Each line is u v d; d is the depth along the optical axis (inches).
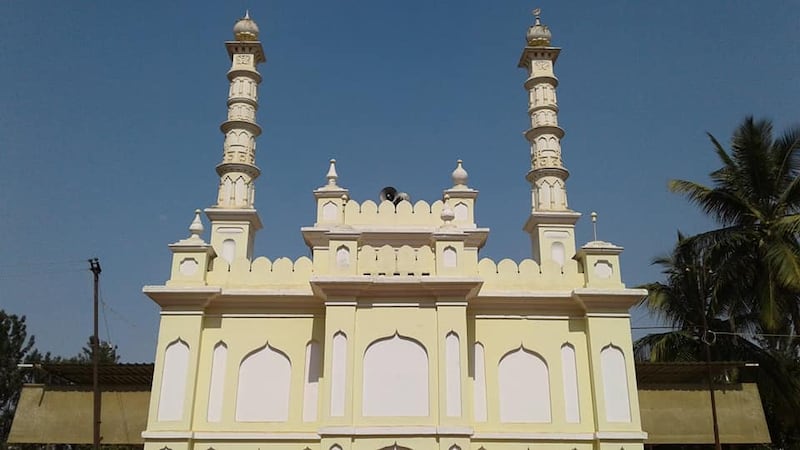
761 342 832.9
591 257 551.8
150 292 522.6
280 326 538.3
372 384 497.7
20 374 1270.9
